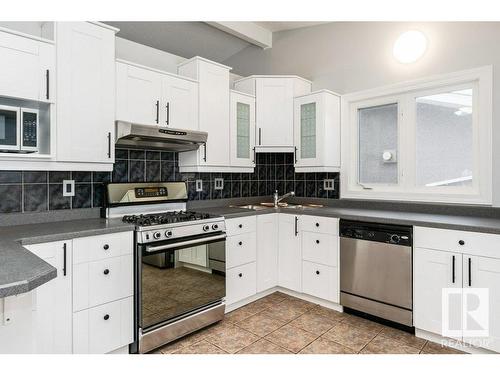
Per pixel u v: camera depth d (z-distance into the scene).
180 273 2.28
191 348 2.17
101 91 2.22
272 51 3.96
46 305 1.72
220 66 3.06
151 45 3.09
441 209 2.71
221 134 3.07
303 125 3.39
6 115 1.81
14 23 2.12
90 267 1.89
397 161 3.08
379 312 2.48
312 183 3.64
